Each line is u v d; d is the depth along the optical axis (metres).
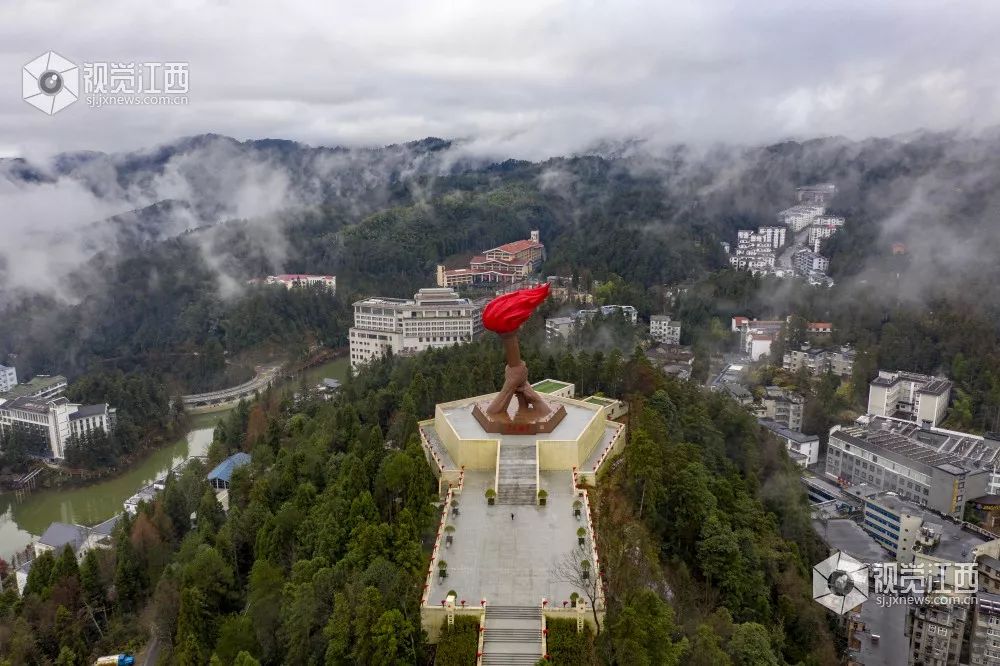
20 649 93.94
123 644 98.69
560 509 99.81
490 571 85.19
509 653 73.06
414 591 80.00
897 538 146.75
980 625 116.25
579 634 74.56
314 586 82.06
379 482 104.31
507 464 108.62
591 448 120.00
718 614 89.75
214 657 71.75
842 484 186.00
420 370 178.75
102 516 184.50
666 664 70.75
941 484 161.25
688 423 136.50
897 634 121.56
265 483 117.44
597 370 157.88
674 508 105.75
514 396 135.25
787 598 102.31
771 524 120.19
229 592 96.62
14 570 140.88
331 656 73.88
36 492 199.00
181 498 129.00
